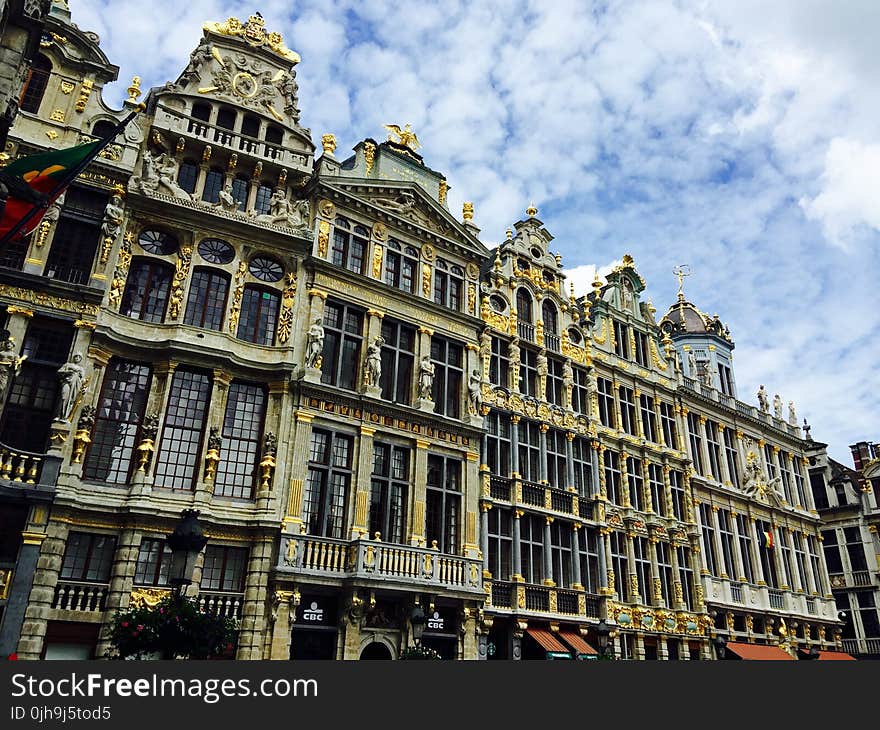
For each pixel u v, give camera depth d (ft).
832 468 176.04
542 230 126.52
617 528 114.83
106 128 84.17
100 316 75.77
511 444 105.81
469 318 104.99
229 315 84.48
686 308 171.42
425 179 111.45
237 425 82.17
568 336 121.90
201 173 88.63
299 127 97.40
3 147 69.21
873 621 156.87
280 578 75.61
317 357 87.10
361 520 84.69
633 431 126.62
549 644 94.63
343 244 97.60
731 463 146.41
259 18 100.32
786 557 147.33
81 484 71.15
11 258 74.18
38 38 67.67
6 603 63.31
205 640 54.03
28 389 71.82
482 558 94.73
